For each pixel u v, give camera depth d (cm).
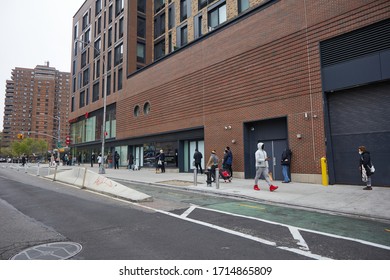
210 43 1844
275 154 1467
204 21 2312
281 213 730
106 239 500
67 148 4562
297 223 624
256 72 1535
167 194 1068
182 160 2059
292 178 1334
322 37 1273
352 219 666
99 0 3762
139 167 2570
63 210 761
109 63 3291
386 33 1093
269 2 1499
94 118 3566
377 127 1124
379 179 1109
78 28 4331
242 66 1614
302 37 1347
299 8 1370
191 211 746
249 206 826
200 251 441
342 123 1220
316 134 1263
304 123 1308
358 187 1109
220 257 416
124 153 2808
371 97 1147
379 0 1113
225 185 1273
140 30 3061
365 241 496
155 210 756
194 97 1933
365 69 1138
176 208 786
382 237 521
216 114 1750
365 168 1040
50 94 11450
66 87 12112
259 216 693
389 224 620
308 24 1329
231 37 1698
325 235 531
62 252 433
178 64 2105
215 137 1741
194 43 1972
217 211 748
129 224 607
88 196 1013
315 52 1294
